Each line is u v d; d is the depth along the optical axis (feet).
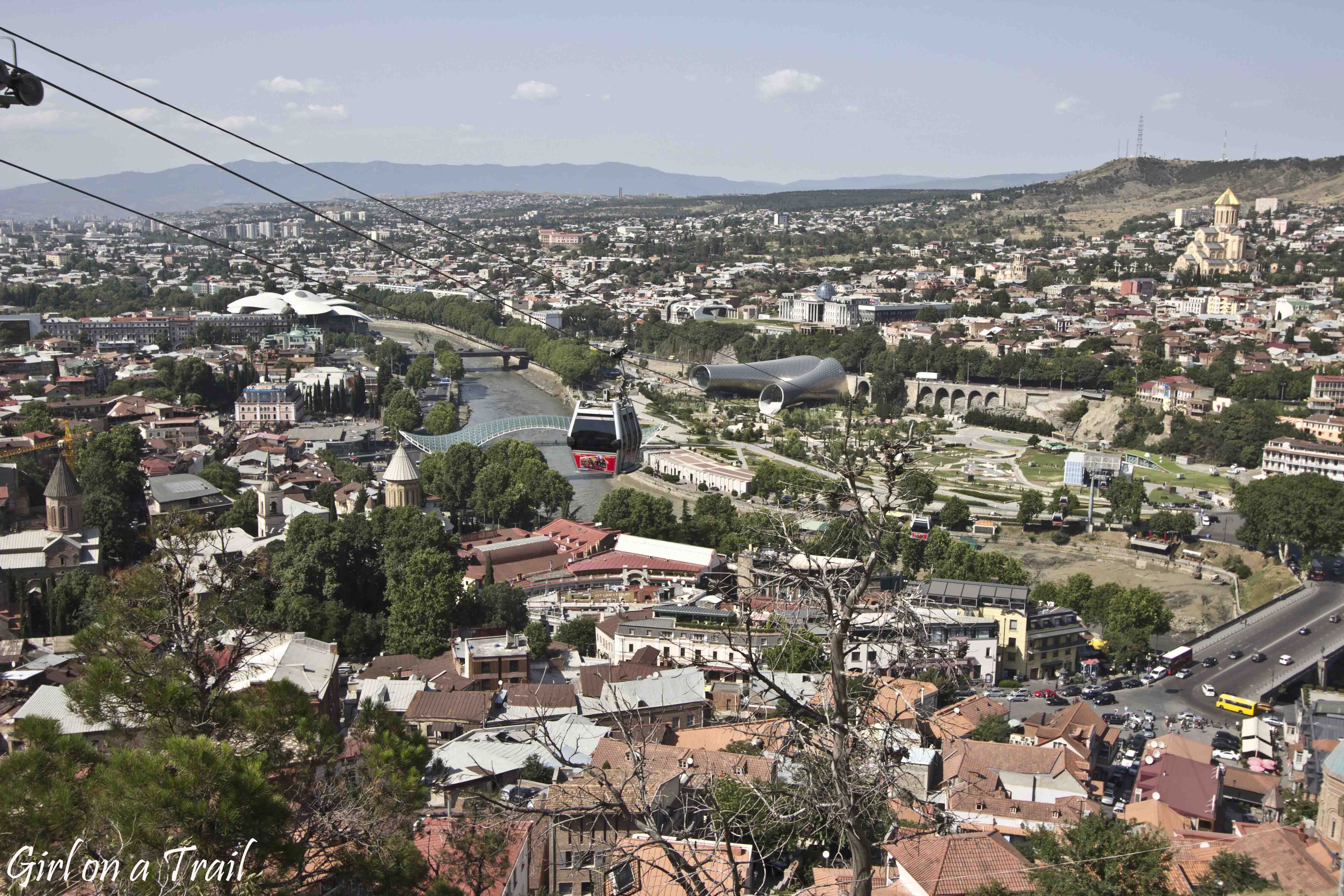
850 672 193.88
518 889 393.70
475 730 655.35
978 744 627.05
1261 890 415.64
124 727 285.84
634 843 191.93
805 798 185.88
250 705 287.69
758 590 195.72
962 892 410.52
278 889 253.65
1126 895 411.75
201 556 331.98
